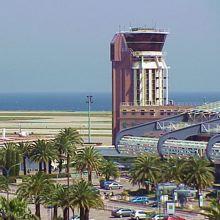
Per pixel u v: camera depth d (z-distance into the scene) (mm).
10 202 161625
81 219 196875
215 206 157750
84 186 196625
